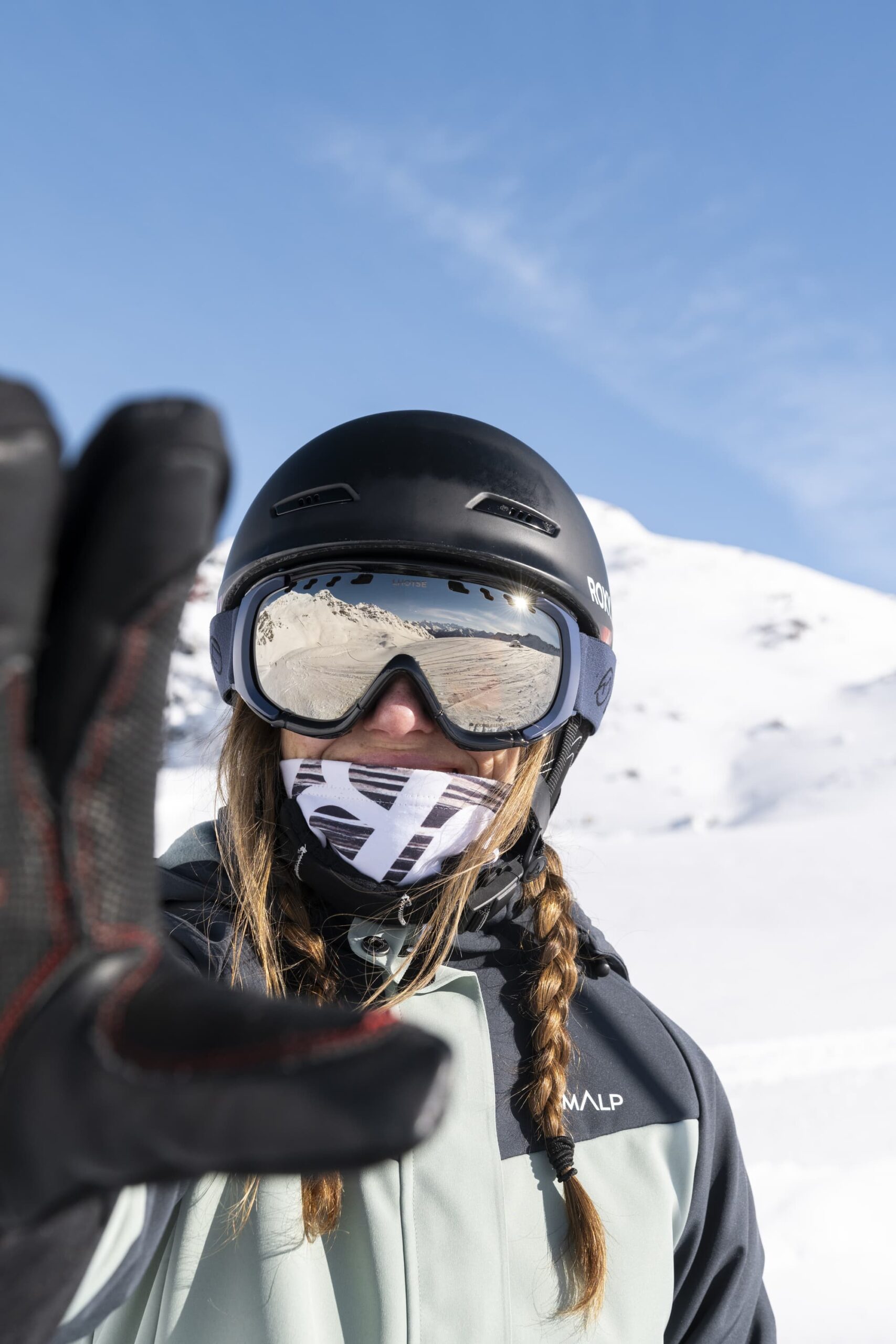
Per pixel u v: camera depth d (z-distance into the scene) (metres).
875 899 9.12
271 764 1.22
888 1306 2.93
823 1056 4.77
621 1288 1.03
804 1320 2.86
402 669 1.15
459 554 1.21
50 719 0.45
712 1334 1.16
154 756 0.48
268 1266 0.91
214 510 0.45
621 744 40.91
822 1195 3.49
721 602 64.00
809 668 52.66
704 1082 1.23
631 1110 1.14
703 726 43.59
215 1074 0.40
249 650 1.21
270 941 1.07
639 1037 1.22
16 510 0.39
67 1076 0.42
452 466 1.24
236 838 1.11
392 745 1.17
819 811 30.72
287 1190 0.95
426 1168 0.99
